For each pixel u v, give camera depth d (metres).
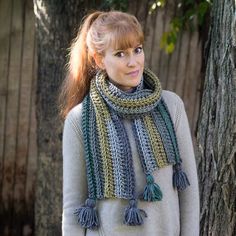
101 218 2.21
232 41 2.66
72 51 2.37
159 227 2.21
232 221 2.77
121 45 2.11
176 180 2.23
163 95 2.29
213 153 2.79
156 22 4.60
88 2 3.70
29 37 4.58
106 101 2.19
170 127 2.22
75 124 2.24
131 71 2.14
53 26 3.74
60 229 4.10
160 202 2.19
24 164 4.77
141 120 2.19
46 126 3.96
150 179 2.15
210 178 2.82
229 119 2.70
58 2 3.68
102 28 2.15
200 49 4.71
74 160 2.23
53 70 3.81
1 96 4.62
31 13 4.55
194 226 2.29
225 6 2.71
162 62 4.70
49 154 3.99
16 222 4.82
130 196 2.15
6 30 4.53
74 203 2.23
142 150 2.17
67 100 2.40
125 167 2.16
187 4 4.50
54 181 4.02
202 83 4.68
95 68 2.33
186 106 4.82
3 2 4.49
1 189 4.76
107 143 2.18
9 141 4.71
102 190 2.18
